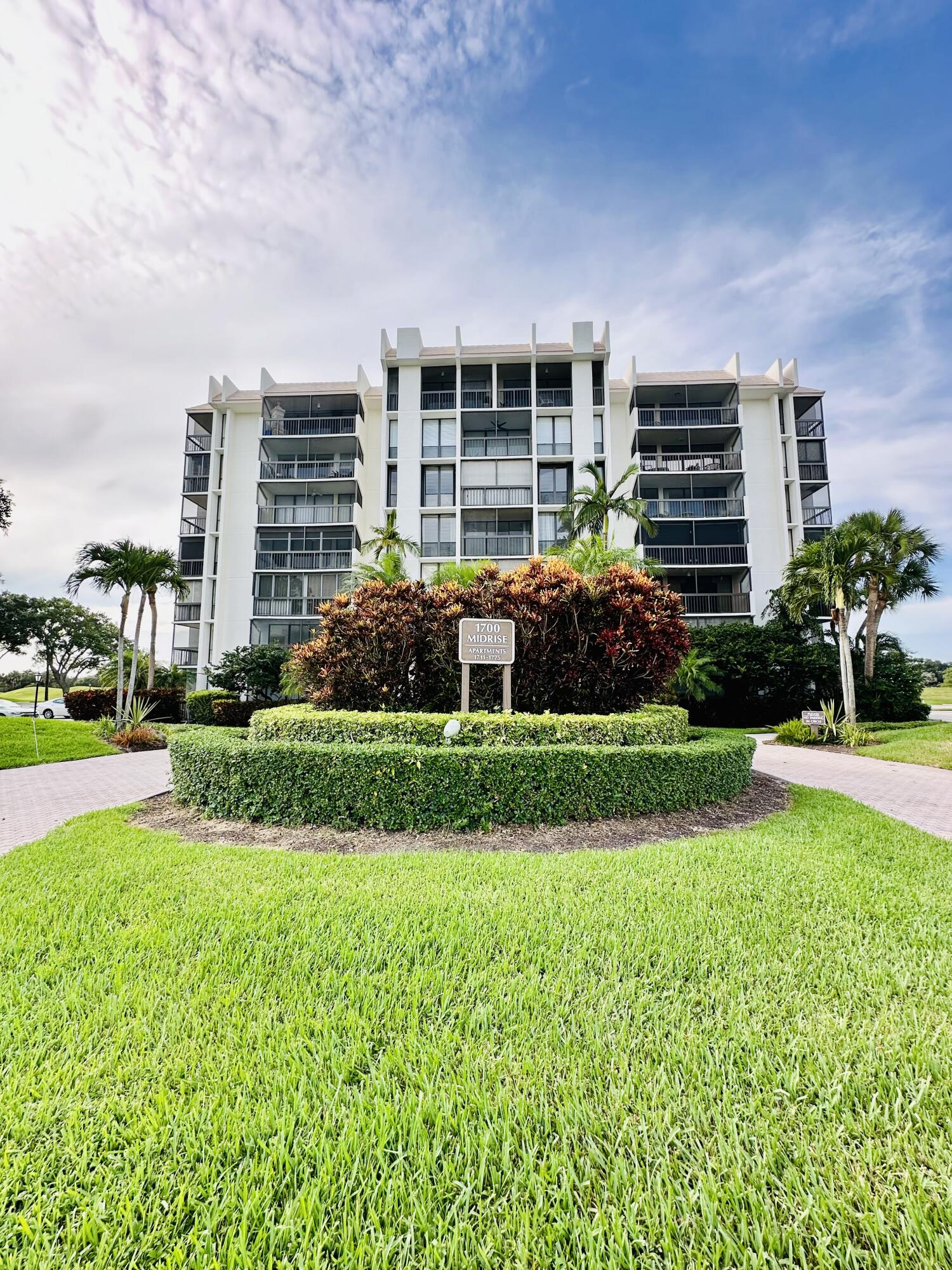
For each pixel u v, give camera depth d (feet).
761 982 8.10
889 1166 4.95
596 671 27.35
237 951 9.03
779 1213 4.53
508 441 93.15
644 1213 4.51
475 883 12.26
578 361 91.30
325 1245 4.30
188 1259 4.17
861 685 75.61
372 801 17.67
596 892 11.56
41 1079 6.05
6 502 62.23
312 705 29.40
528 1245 4.24
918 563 72.23
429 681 28.22
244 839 16.71
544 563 29.30
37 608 123.95
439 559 90.48
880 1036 6.82
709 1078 6.08
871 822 19.36
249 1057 6.41
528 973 8.30
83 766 36.83
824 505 94.43
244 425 99.50
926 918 10.39
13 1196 4.73
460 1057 6.40
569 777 18.35
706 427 90.27
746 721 80.69
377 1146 5.16
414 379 92.84
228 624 94.17
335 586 94.07
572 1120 5.48
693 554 90.12
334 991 7.85
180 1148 5.19
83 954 8.88
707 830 18.34
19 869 13.38
